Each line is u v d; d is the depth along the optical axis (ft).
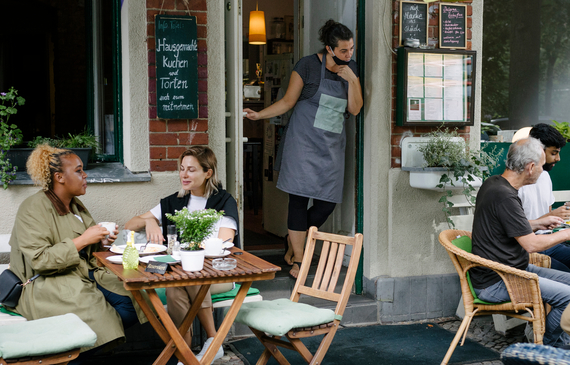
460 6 14.21
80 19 14.64
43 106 15.14
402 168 14.05
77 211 10.37
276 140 19.30
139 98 12.02
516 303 10.34
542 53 30.37
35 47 15.10
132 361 11.62
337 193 14.23
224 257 9.37
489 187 11.22
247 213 25.23
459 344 12.68
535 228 11.94
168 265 8.61
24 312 9.50
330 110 13.84
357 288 14.76
